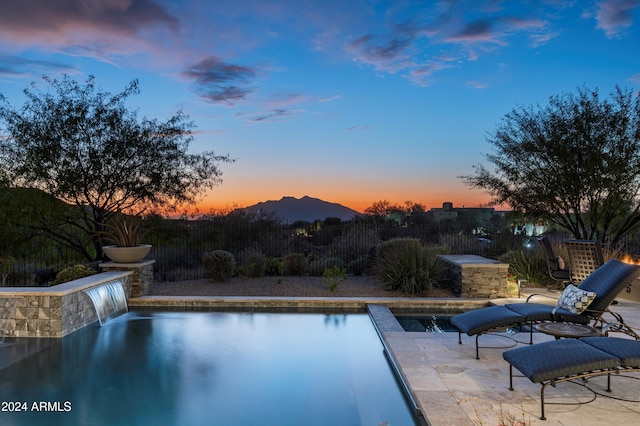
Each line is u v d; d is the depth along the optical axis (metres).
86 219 12.55
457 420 3.88
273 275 13.40
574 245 7.85
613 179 11.93
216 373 5.85
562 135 12.48
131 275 10.36
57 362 6.31
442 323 8.70
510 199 13.55
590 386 4.68
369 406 4.76
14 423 4.33
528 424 3.77
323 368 6.05
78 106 12.02
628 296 9.03
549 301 9.20
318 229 16.78
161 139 12.81
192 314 9.55
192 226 14.16
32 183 11.75
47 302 7.64
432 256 11.04
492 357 5.71
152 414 4.57
